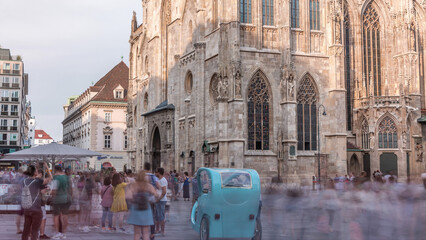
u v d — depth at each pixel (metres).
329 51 65.12
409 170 67.56
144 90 93.00
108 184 26.30
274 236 23.64
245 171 21.06
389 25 71.56
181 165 72.88
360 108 68.50
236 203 20.31
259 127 61.69
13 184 36.34
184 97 73.12
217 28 63.44
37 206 19.06
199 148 66.38
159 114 79.94
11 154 36.03
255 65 61.62
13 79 123.12
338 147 63.59
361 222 23.91
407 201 22.27
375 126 67.06
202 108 66.56
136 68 101.94
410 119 68.38
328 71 65.25
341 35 65.38
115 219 26.11
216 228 20.11
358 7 70.75
